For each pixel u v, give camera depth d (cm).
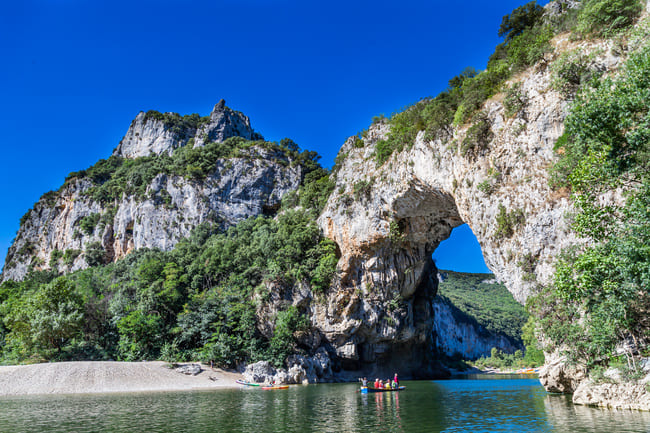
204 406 3678
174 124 18800
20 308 7406
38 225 15688
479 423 2598
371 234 7400
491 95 4647
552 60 4062
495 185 4231
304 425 2667
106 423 2806
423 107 6631
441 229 7306
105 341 7544
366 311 7650
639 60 1836
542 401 3509
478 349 17125
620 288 2056
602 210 1995
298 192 11675
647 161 1848
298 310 7731
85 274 10556
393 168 6619
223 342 6806
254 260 8569
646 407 2533
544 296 3544
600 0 3731
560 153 3694
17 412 3375
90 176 15850
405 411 3256
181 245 10488
